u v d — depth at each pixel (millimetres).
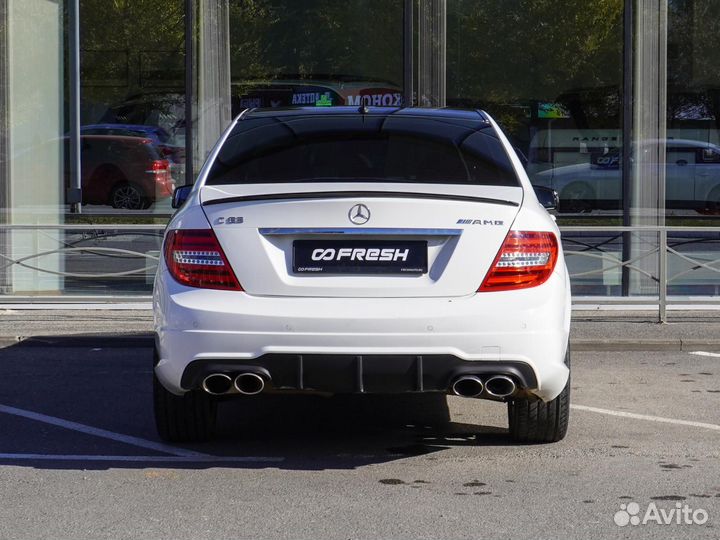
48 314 14625
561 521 6270
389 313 6895
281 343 6906
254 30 16797
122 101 16750
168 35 16734
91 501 6695
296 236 7020
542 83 16672
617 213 16516
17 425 8859
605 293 15922
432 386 6961
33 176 16625
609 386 10430
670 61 16438
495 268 7004
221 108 16812
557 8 16609
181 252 7156
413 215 7000
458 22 16734
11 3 16547
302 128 8219
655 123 16391
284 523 6234
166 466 7547
